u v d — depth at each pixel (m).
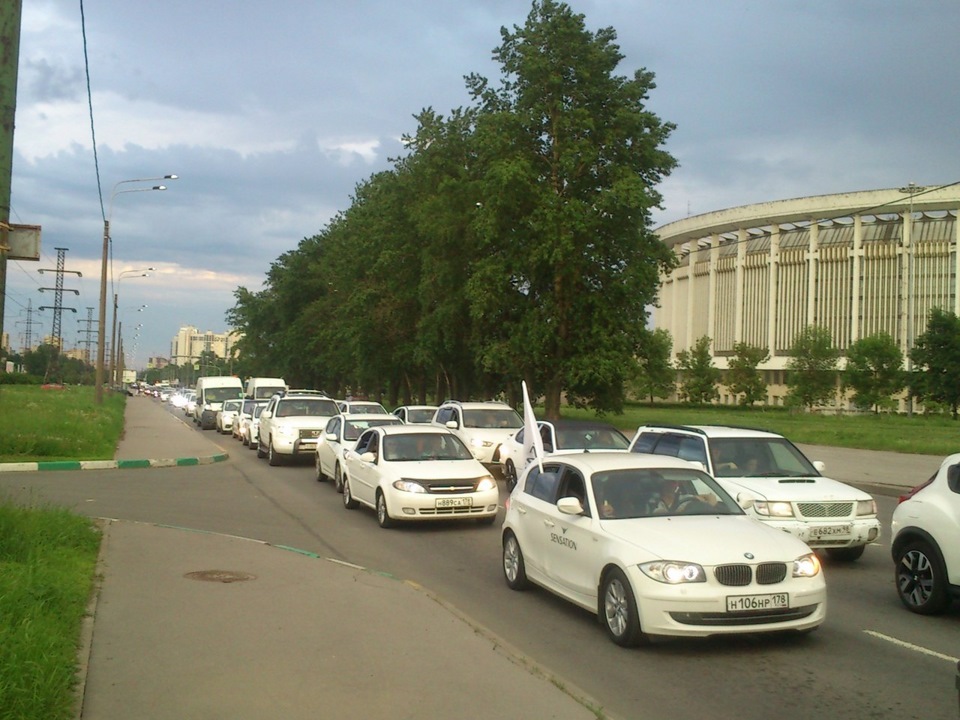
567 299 33.34
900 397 98.50
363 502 14.54
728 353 123.50
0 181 8.33
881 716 5.45
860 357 79.19
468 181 36.25
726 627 6.54
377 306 44.66
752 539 7.02
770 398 119.50
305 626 6.80
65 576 7.88
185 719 4.82
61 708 4.76
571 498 7.74
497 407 22.69
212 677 5.53
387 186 40.03
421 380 52.06
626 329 33.59
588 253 32.22
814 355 82.44
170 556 9.45
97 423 30.08
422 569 10.23
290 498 16.86
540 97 32.75
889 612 8.28
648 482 8.06
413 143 38.41
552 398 34.78
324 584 8.36
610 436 17.38
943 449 29.61
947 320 71.62
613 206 30.53
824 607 6.91
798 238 120.44
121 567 8.77
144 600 7.45
